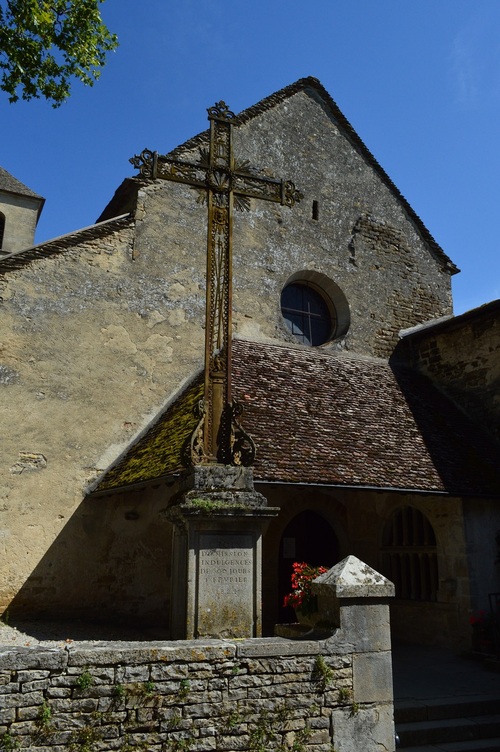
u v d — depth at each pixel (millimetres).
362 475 10289
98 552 10883
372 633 5926
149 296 12484
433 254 17016
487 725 7348
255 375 12125
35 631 9438
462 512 11102
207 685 5176
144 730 4891
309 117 15969
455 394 14375
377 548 12875
